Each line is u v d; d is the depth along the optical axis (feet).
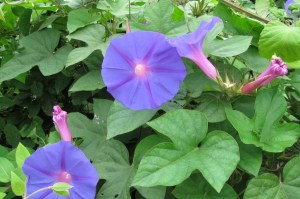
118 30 1.72
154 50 1.21
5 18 1.91
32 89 1.83
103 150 1.32
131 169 1.28
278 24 1.45
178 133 1.18
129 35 1.20
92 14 1.74
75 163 1.14
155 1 1.74
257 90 1.32
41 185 1.16
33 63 1.68
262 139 1.21
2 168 1.28
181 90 1.40
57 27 1.87
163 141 1.28
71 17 1.60
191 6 1.71
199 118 1.20
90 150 1.39
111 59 1.21
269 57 1.42
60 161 1.15
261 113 1.24
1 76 1.65
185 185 1.21
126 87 1.22
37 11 1.97
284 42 1.38
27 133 1.80
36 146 1.77
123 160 1.31
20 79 1.78
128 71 1.22
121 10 1.70
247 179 1.36
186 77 1.39
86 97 1.71
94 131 1.43
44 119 1.94
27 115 1.92
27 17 1.86
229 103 1.32
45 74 1.61
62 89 1.76
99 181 1.37
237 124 1.22
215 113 1.30
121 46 1.20
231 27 1.60
